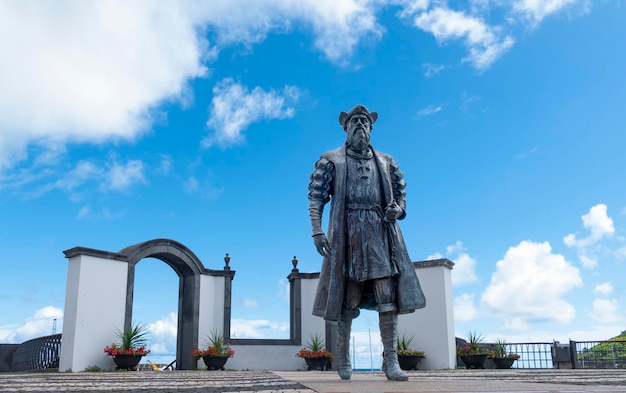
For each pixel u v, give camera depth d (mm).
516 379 5473
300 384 3982
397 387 3154
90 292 13430
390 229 4570
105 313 13648
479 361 15148
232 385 4562
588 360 14312
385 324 4473
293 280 16922
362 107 4742
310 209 4633
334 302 4387
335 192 4586
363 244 4449
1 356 16156
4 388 4156
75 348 12906
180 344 15656
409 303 4418
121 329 13930
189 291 15766
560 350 14430
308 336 16469
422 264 15758
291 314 16859
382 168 4719
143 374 9609
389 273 4387
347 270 4461
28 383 5191
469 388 3014
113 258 14031
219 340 15422
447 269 15688
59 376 8188
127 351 13180
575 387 3219
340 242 4457
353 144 4711
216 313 16062
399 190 4840
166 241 15234
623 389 2988
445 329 15078
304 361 16297
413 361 14500
